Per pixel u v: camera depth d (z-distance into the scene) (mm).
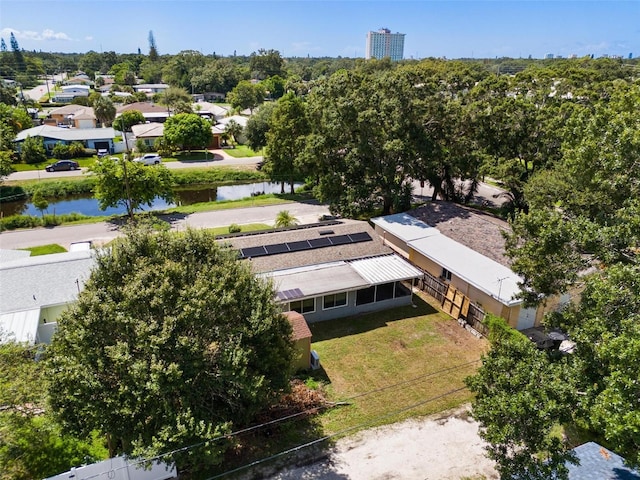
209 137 73000
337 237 31281
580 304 15453
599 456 14305
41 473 15656
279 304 17828
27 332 20875
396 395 20266
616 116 18672
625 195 17938
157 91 148750
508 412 13078
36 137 66812
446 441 17766
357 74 40156
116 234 39469
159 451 12914
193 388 14156
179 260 15852
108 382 13727
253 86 123312
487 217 34812
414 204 47219
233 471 16031
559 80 50750
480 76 77250
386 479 15945
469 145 39906
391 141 36812
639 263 14453
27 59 190625
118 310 13938
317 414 18922
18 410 14961
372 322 26484
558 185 25984
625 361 11359
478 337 24938
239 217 44562
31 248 35938
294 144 51719
